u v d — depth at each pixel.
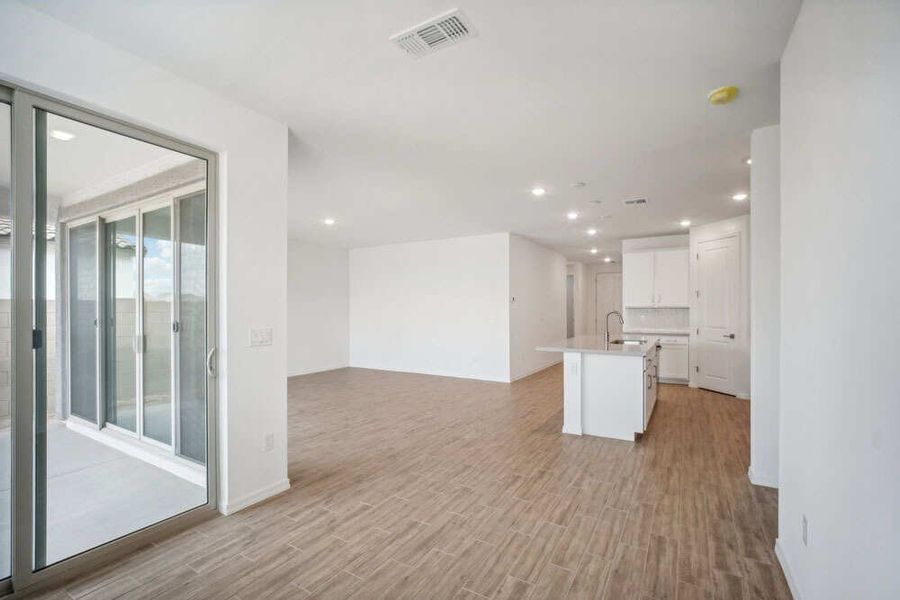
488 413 5.01
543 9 1.76
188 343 2.69
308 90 2.44
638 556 2.09
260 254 2.69
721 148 3.31
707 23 1.85
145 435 2.54
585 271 11.30
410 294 8.16
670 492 2.83
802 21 1.71
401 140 3.17
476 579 1.91
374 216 5.80
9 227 1.81
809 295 1.63
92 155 2.08
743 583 1.87
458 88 2.42
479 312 7.38
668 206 5.14
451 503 2.67
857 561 1.17
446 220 6.05
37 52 1.77
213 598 1.79
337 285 8.67
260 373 2.68
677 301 6.92
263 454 2.70
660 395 5.93
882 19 1.02
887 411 0.99
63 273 2.08
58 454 2.04
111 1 1.70
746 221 5.55
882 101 1.02
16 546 1.81
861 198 1.14
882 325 1.02
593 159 3.57
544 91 2.45
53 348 2.03
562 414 4.96
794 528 1.83
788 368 1.96
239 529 2.35
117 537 2.13
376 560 2.06
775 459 2.91
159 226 2.52
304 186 4.35
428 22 1.85
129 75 2.07
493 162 3.63
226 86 2.39
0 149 1.78
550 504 2.66
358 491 2.85
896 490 0.94
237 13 1.78
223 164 2.51
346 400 5.71
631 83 2.37
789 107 1.94
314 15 1.79
